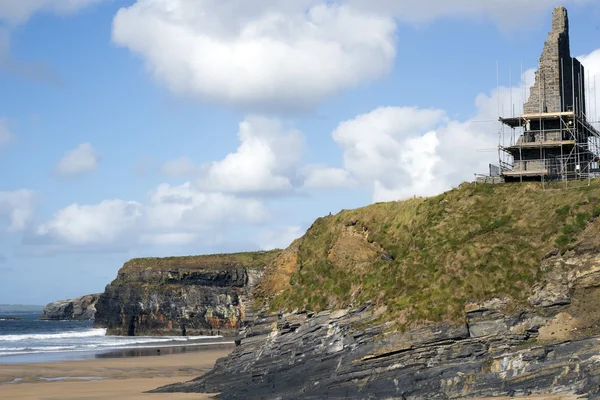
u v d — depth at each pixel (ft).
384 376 161.48
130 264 580.30
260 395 178.81
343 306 186.29
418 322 163.73
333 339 181.37
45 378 233.35
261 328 203.21
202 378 201.46
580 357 142.10
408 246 191.21
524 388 144.77
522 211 179.42
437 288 169.17
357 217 211.82
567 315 153.58
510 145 207.41
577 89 227.81
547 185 188.85
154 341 445.78
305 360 184.24
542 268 161.48
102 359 299.38
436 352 160.04
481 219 184.03
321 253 211.20
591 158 220.64
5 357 316.81
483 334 158.51
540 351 146.92
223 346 375.86
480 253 171.94
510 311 158.40
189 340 461.78
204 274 543.39
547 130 206.90
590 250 157.58
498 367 150.41
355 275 193.57
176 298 536.83
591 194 170.60
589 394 133.28
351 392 163.32
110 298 562.25
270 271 218.79
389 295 176.24
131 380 224.12
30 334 549.95
